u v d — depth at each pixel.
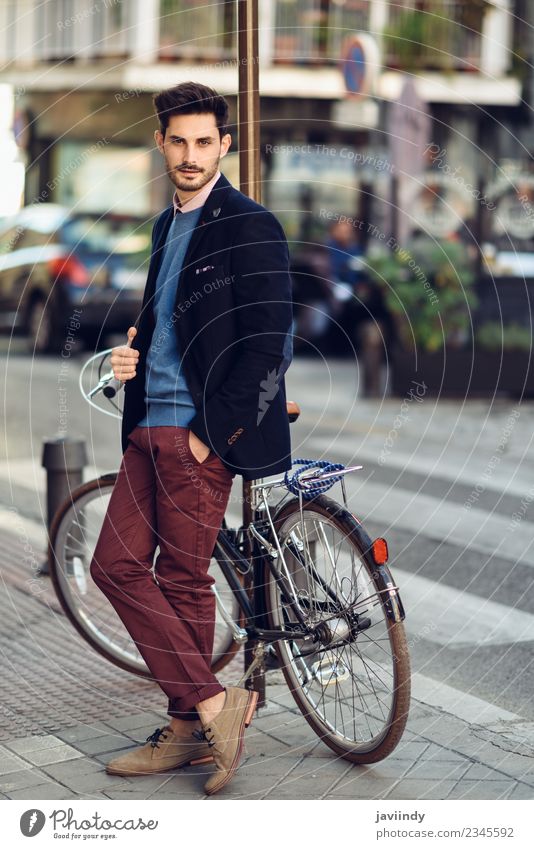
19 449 8.84
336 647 3.71
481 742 3.91
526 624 5.14
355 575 3.64
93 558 3.68
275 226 3.51
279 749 3.85
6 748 3.88
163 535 3.66
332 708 3.90
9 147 16.78
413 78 12.79
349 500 7.39
